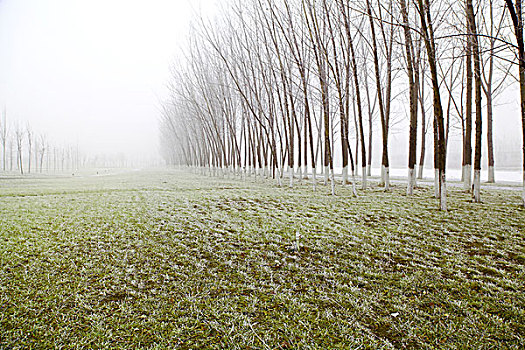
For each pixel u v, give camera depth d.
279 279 5.59
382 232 8.48
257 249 7.20
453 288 5.15
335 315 4.37
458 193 15.32
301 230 8.73
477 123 12.09
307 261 6.49
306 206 12.48
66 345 3.67
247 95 27.38
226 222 9.73
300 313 4.41
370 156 30.34
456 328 4.03
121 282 5.36
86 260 6.33
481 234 8.10
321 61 15.94
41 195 15.56
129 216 10.44
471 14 10.92
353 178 15.00
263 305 4.63
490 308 4.51
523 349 3.58
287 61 18.12
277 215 10.80
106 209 11.67
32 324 4.09
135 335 3.88
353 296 4.91
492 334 3.89
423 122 24.42
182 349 3.61
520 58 7.61
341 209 11.66
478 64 11.84
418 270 5.94
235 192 17.19
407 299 4.82
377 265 6.25
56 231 8.38
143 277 5.60
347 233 8.41
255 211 11.56
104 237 7.93
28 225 8.97
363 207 11.88
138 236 8.08
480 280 5.46
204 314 4.37
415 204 12.24
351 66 17.53
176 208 12.08
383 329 4.04
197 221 9.84
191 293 5.00
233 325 4.09
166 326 4.08
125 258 6.49
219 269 6.02
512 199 12.87
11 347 3.61
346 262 6.41
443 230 8.52
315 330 3.99
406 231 8.53
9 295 4.80
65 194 16.06
